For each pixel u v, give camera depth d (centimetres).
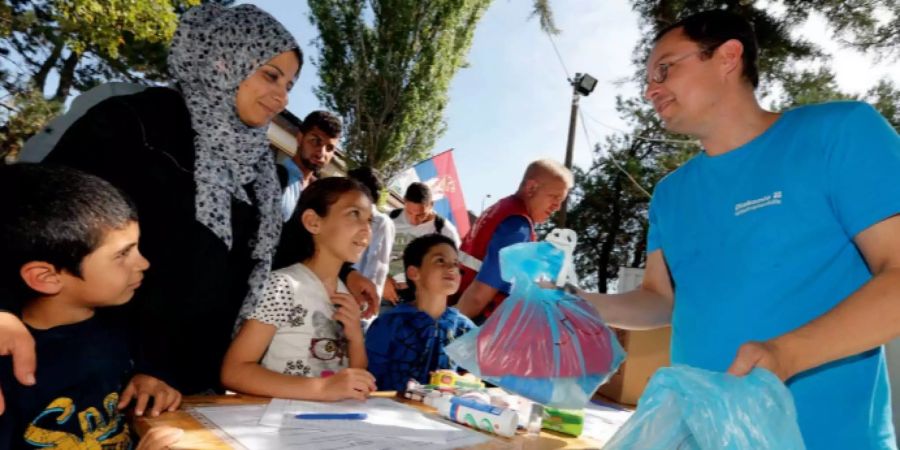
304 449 103
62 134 152
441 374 169
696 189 145
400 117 1179
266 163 179
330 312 181
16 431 114
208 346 167
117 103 149
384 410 138
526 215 285
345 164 834
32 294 121
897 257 108
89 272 119
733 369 97
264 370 149
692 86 137
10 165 123
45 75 1152
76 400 122
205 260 151
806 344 100
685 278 141
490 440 123
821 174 121
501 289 269
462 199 958
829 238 121
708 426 92
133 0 796
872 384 118
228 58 158
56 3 816
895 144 115
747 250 127
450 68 1220
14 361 105
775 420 92
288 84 169
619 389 187
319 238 189
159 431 106
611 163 1605
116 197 125
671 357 147
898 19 655
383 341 237
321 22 1170
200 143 157
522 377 137
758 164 131
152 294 146
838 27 677
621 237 1805
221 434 108
